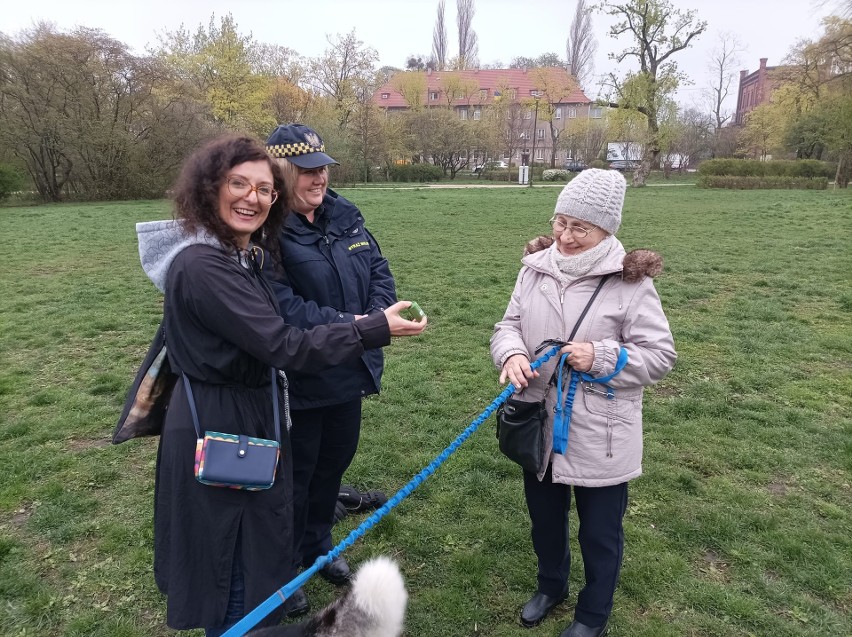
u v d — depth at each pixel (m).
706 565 3.29
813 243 13.46
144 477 4.18
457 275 10.59
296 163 2.59
